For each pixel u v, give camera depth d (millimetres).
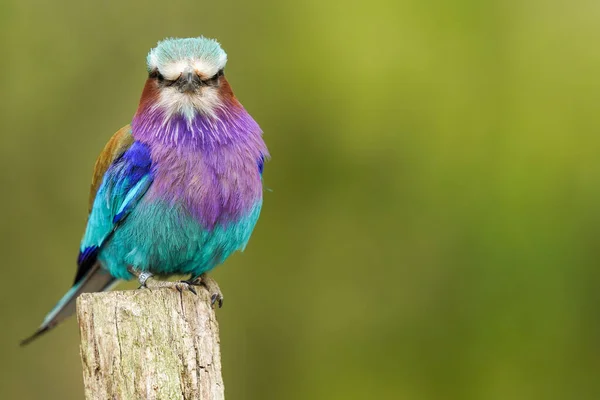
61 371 14211
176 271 9211
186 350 6809
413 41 14695
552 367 14148
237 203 8742
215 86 8789
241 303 14688
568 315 14078
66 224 14383
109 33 14758
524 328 14148
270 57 14867
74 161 14469
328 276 14844
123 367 6676
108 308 6723
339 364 14695
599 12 15297
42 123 14469
